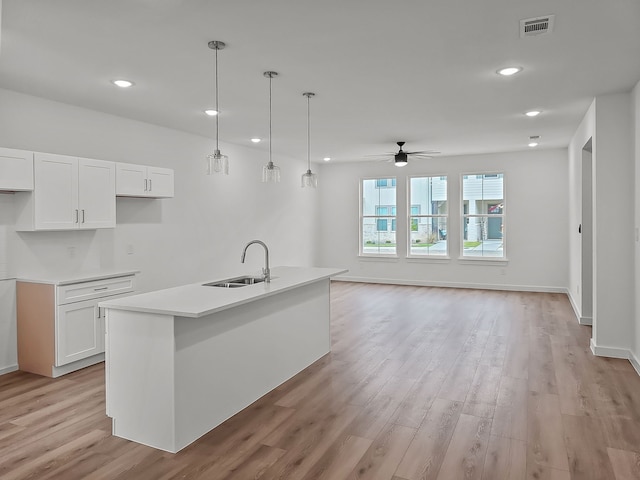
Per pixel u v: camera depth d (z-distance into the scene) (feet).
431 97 14.62
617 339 14.67
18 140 13.62
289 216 28.30
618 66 11.72
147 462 8.50
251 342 11.34
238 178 23.53
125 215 17.10
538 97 14.69
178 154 19.58
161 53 10.62
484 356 14.82
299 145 23.81
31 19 8.79
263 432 9.71
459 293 26.61
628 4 8.34
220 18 8.82
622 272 14.51
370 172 30.76
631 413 10.51
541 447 8.96
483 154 27.68
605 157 14.52
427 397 11.50
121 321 9.43
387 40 9.97
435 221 29.32
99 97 14.26
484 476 7.95
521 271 27.27
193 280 20.42
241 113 16.61
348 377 13.05
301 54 10.76
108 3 8.18
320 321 14.88
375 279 30.91
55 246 14.64
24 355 13.50
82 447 9.07
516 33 9.64
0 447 9.04
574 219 22.03
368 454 8.73
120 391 9.49
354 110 16.28
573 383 12.40
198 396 9.54
